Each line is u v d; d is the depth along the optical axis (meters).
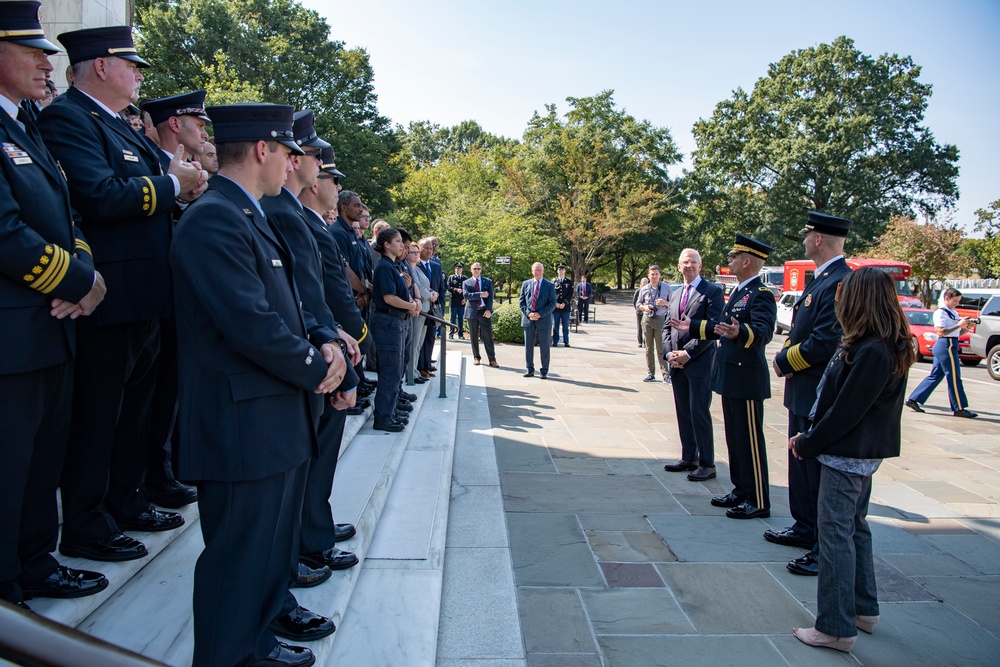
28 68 2.05
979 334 13.81
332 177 3.38
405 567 3.27
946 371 8.99
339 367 2.12
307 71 30.03
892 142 39.31
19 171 1.98
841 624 3.02
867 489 3.19
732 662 2.95
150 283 2.52
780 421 8.38
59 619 2.10
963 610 3.51
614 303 38.66
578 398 9.08
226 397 1.88
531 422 7.56
